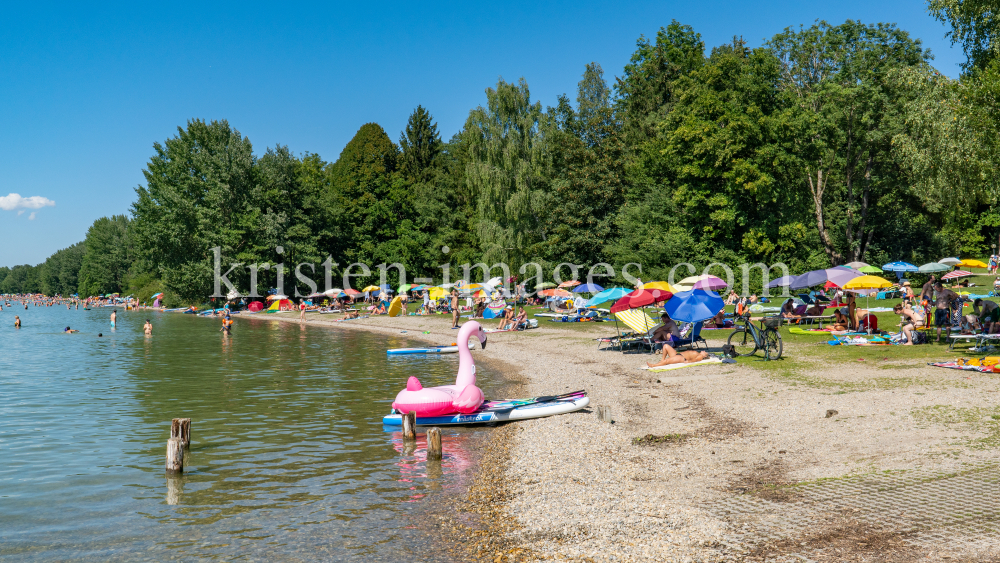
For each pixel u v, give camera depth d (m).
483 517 8.20
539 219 59.00
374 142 102.56
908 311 19.58
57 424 15.02
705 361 19.20
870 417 11.44
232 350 33.28
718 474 9.15
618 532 7.22
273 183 78.00
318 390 19.61
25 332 50.28
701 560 6.27
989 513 6.80
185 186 74.44
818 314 28.53
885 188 49.31
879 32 45.56
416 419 14.40
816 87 48.69
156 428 14.53
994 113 24.52
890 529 6.59
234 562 7.10
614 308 21.58
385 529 7.96
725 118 45.69
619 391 16.48
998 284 33.78
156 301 91.50
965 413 11.10
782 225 46.41
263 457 11.66
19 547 7.71
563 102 75.75
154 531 8.14
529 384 19.22
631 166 55.75
